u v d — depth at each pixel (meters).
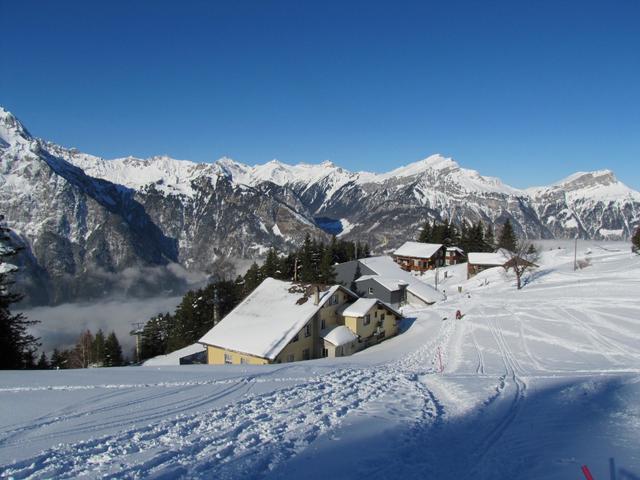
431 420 13.68
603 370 24.14
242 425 12.56
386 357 32.03
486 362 28.31
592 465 9.28
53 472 9.26
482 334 37.56
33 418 12.83
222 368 23.17
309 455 10.46
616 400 15.79
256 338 36.84
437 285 82.50
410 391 17.84
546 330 37.12
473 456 10.59
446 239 120.94
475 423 13.47
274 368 23.20
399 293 64.38
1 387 16.62
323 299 40.00
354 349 40.53
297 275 88.88
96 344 79.31
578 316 41.19
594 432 11.81
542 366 26.58
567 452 10.26
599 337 33.78
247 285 81.88
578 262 74.12
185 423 12.62
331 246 108.31
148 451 10.46
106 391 16.16
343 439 11.62
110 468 9.48
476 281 77.25
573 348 31.31
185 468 9.54
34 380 18.17
